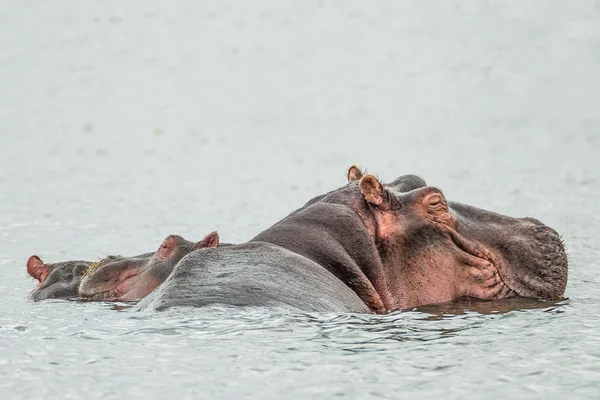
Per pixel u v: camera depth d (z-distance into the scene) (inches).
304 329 1213.7
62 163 3570.4
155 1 6707.7
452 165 3388.3
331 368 1087.0
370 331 1242.0
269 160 3592.5
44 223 2564.0
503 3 6240.2
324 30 6127.0
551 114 4286.4
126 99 4842.5
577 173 3149.6
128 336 1187.9
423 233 1536.7
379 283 1476.4
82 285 1731.1
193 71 5418.3
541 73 5036.9
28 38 5949.8
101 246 2277.3
